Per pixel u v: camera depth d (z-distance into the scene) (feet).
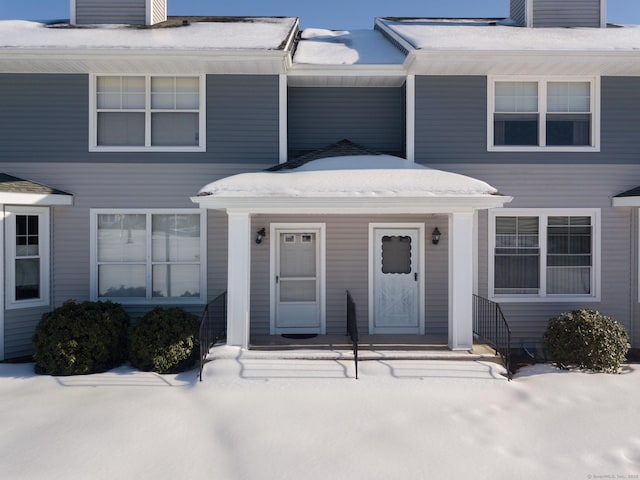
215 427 17.92
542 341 27.94
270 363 23.76
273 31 33.32
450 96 30.30
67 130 29.71
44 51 27.17
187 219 30.25
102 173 29.78
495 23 40.42
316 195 24.31
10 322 27.55
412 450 16.28
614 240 30.19
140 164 29.89
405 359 24.50
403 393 21.12
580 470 15.11
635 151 30.35
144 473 14.82
